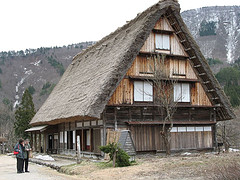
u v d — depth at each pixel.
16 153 14.07
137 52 17.91
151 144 18.50
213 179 8.78
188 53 20.48
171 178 9.91
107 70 17.89
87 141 20.38
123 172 11.56
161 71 18.44
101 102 16.25
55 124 25.12
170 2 18.91
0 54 157.12
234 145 28.31
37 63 145.50
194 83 20.55
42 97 95.00
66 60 149.75
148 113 18.81
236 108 35.41
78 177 11.91
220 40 169.50
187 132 19.89
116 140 14.87
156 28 19.55
